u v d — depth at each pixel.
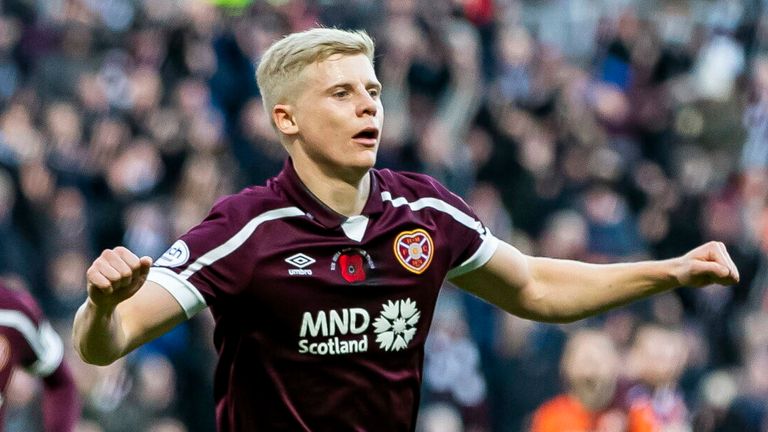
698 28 51.50
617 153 46.12
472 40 44.22
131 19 40.22
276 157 39.22
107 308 11.45
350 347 12.58
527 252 40.94
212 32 39.88
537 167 42.75
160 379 31.50
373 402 12.69
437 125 41.88
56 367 17.95
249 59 40.47
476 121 42.81
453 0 44.31
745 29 52.47
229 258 12.35
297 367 12.53
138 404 31.00
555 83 45.69
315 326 12.50
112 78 37.75
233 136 39.25
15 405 28.70
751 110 50.00
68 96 37.12
